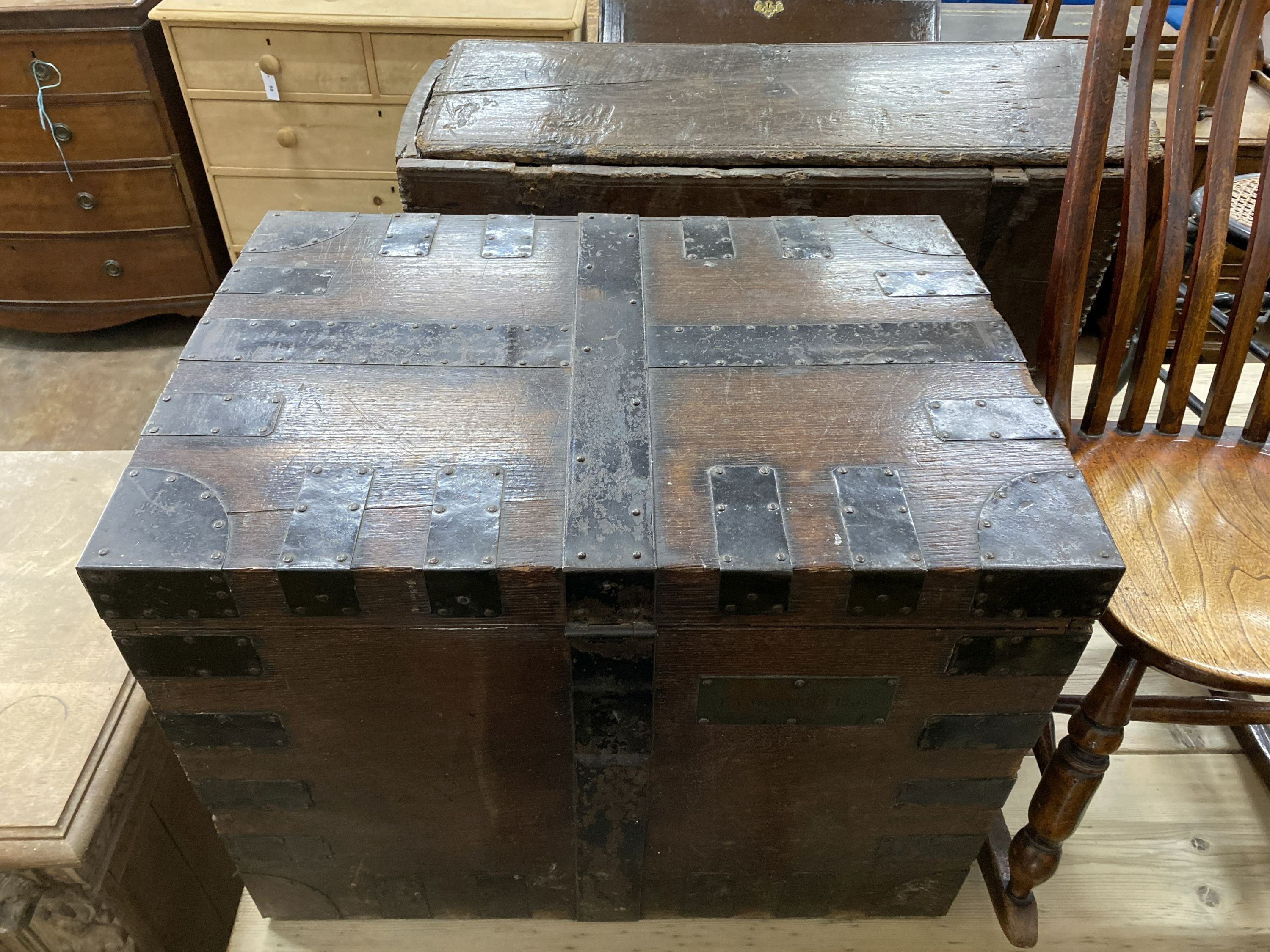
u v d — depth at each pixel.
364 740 1.01
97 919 1.10
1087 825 1.39
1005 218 1.56
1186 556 1.05
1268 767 1.43
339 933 1.27
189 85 2.33
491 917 1.28
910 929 1.28
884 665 0.94
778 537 0.87
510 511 0.90
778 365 1.07
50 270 2.73
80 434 2.66
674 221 1.33
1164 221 1.13
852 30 2.33
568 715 0.98
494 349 1.08
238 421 0.98
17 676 1.18
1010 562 0.85
